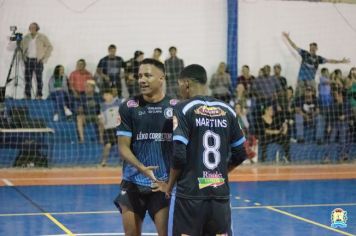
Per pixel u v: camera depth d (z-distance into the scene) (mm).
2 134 17625
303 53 20984
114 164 18750
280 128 19703
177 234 5547
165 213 6141
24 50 18641
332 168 19234
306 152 20156
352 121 20812
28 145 17875
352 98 20828
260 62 20906
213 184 5527
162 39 20109
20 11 18766
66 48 19203
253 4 20766
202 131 5551
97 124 18750
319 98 20562
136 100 6367
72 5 19266
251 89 19750
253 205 12094
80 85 18703
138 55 19109
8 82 18438
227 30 20391
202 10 20375
